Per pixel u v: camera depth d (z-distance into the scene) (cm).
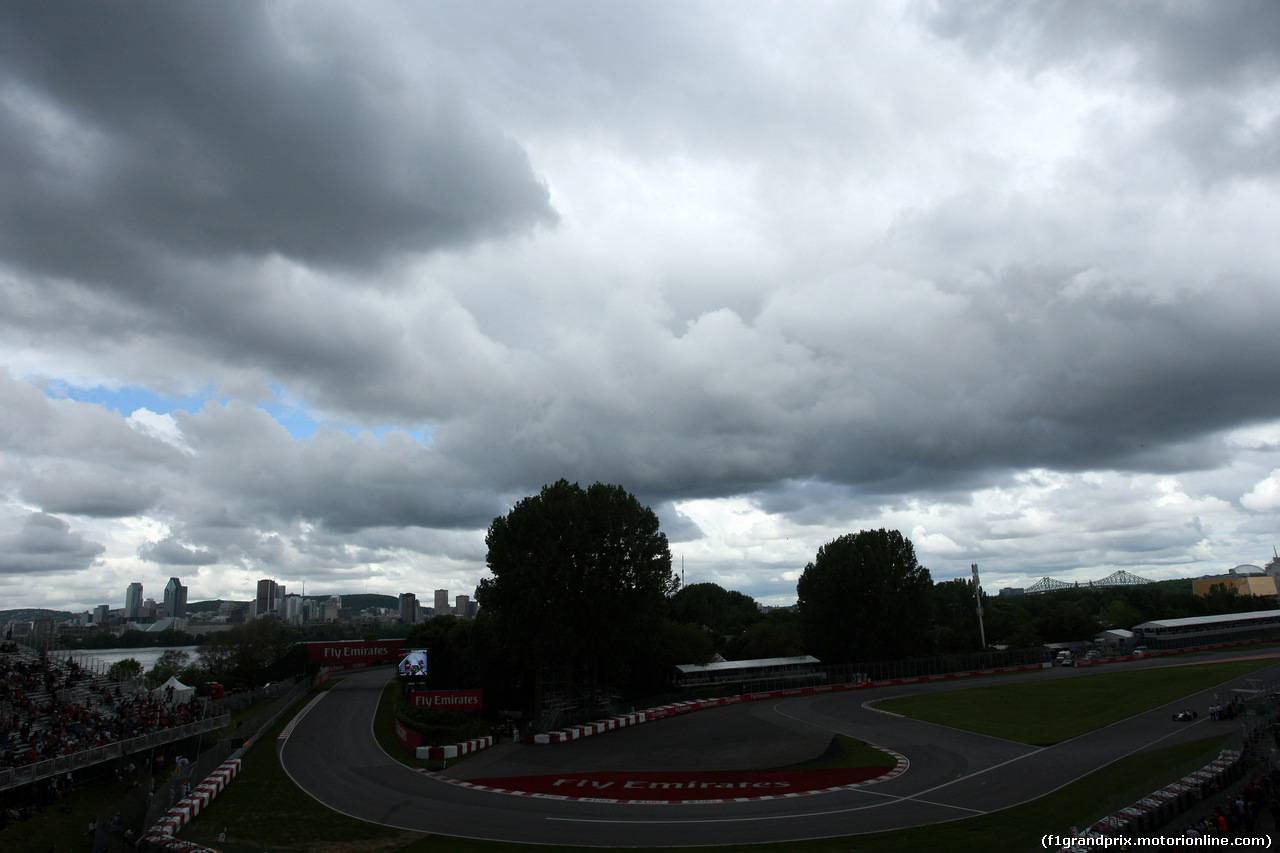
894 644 11769
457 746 5647
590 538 7556
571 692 8044
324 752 5681
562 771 5078
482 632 8806
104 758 4547
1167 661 11456
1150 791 3372
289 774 4950
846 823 3600
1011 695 8412
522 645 7525
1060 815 3562
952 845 3158
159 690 7569
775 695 9594
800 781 4603
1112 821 2955
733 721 7306
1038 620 15588
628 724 7281
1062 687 8806
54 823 3897
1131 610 17138
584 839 3459
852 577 11662
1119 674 9731
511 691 8694
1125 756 4900
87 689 6638
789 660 10975
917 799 4031
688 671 10175
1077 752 5141
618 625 7638
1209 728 5694
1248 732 4544
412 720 6119
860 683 10338
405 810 4044
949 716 7112
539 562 7544
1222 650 12838
